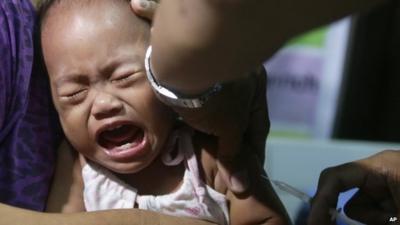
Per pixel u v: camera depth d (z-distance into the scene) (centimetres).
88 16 113
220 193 116
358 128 331
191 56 71
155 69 81
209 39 68
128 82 110
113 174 120
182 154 118
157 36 75
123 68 110
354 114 330
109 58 110
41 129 117
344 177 109
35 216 101
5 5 111
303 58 332
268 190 116
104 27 112
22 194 115
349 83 329
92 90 112
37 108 117
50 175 119
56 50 113
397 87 323
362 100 329
